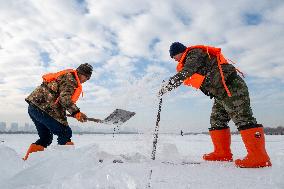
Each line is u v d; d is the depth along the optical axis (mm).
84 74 3746
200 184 2160
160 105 3656
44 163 1947
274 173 2557
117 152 4172
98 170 1982
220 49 3520
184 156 4125
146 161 3363
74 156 2045
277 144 11539
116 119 3664
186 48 3715
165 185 2084
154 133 3666
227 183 2213
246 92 3389
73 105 3533
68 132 3732
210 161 3752
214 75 3482
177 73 3484
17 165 2016
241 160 3201
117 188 1807
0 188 1757
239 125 3322
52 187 1754
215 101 3902
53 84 3641
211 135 3943
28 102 3691
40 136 3785
